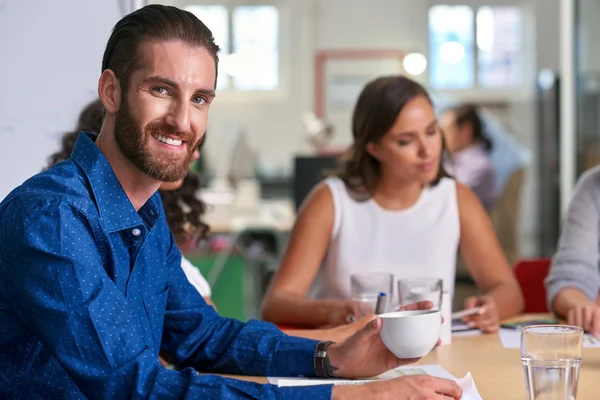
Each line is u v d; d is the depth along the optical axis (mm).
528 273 2922
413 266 2814
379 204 2846
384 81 2717
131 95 1560
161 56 1548
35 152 2666
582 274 2635
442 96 10695
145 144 1563
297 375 1842
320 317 2455
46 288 1413
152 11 1577
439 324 1665
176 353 1956
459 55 10711
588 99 6707
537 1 10570
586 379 1742
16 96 2656
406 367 1896
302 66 10836
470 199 2904
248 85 10875
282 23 10820
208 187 9430
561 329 1514
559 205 7840
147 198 1688
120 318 1455
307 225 2791
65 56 2689
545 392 1465
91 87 2697
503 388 1695
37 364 1470
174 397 1438
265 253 6617
